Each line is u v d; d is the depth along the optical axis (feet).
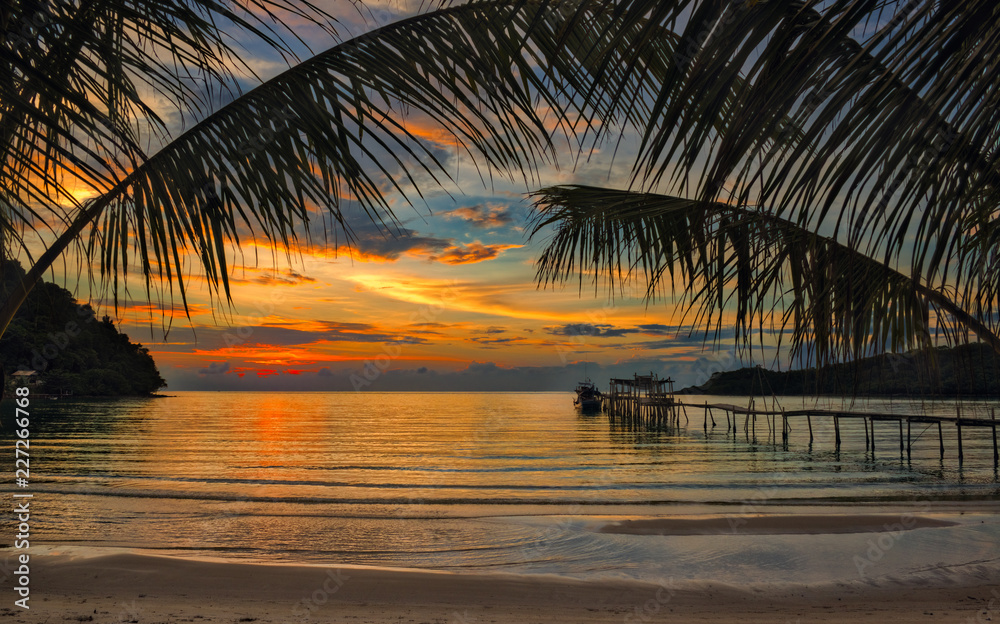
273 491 53.88
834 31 3.56
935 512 41.39
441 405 353.31
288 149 7.07
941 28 3.31
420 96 7.11
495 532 34.65
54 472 65.98
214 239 6.94
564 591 21.98
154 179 6.83
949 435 129.39
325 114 7.06
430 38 7.17
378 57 7.16
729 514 40.70
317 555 29.07
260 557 28.48
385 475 69.36
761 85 4.00
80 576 21.89
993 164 3.85
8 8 4.74
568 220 14.73
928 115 3.51
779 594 21.89
